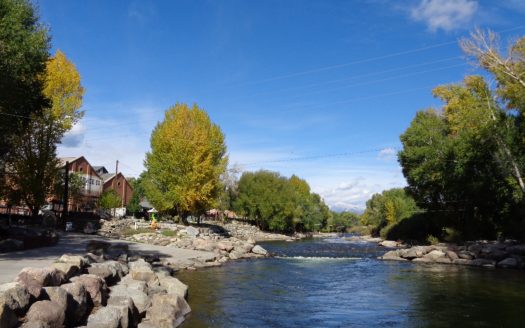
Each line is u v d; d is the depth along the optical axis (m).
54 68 36.19
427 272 25.17
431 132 47.78
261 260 31.48
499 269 26.95
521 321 12.91
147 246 30.80
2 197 35.59
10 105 24.45
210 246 32.88
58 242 25.06
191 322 12.12
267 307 14.62
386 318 13.26
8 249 18.94
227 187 84.06
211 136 50.88
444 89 44.22
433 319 13.15
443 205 50.56
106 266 13.12
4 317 7.12
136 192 75.50
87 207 54.78
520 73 29.11
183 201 45.38
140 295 11.92
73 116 37.38
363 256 36.22
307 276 22.78
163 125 49.50
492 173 40.22
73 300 9.19
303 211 101.06
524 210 37.03
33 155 35.41
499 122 32.50
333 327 12.16
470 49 29.75
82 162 72.12
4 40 22.94
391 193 92.69
